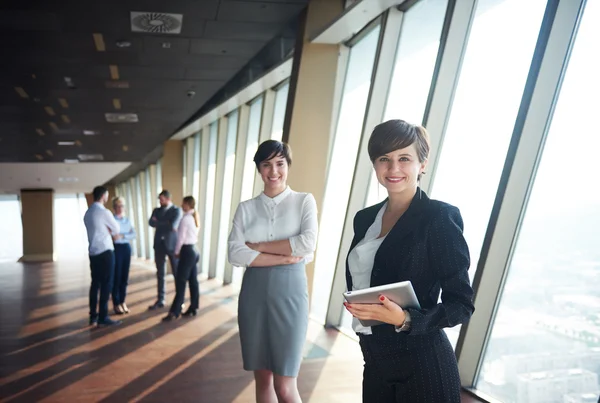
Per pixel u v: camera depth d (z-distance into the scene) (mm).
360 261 1659
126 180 24188
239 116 9969
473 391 3785
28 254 23812
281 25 6547
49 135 12773
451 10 4066
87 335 5949
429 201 1551
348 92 6238
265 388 2775
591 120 2967
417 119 4828
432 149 4273
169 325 6340
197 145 13852
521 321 3447
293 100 6199
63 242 29109
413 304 1427
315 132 6230
